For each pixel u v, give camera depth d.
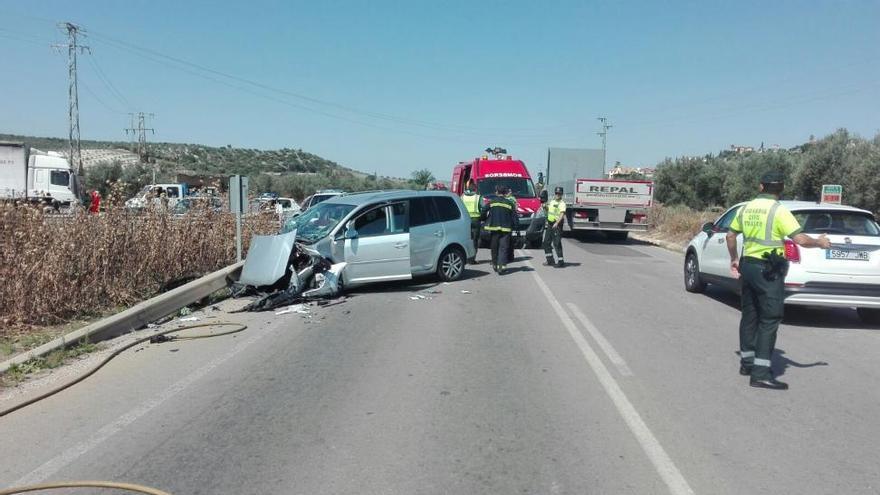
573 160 30.30
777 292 6.30
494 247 14.45
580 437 5.04
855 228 9.33
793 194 30.38
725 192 45.50
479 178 22.11
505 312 10.10
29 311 8.56
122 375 6.72
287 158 98.38
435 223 12.98
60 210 10.41
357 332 8.67
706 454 4.73
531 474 4.39
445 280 13.28
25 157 29.31
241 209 12.80
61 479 4.34
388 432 5.12
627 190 24.14
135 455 4.70
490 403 5.82
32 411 5.65
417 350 7.71
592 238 27.16
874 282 8.94
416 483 4.25
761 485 4.25
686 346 8.01
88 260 9.78
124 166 57.28
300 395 6.04
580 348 7.84
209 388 6.26
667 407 5.75
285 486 4.21
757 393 6.18
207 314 9.93
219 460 4.61
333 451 4.75
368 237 11.84
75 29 48.84
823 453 4.78
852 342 8.50
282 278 10.86
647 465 4.54
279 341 8.18
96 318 9.21
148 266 10.99
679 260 18.95
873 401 6.00
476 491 4.14
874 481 4.32
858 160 26.77
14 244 8.81
